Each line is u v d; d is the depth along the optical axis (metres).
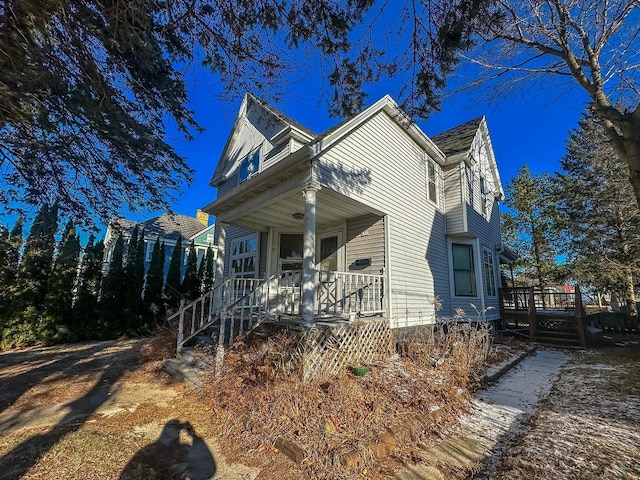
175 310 10.69
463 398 4.81
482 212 11.73
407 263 7.94
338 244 8.43
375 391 4.38
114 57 4.47
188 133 6.44
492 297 11.38
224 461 3.11
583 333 9.48
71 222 6.96
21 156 5.12
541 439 3.61
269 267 9.10
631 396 4.99
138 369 6.34
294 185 5.88
